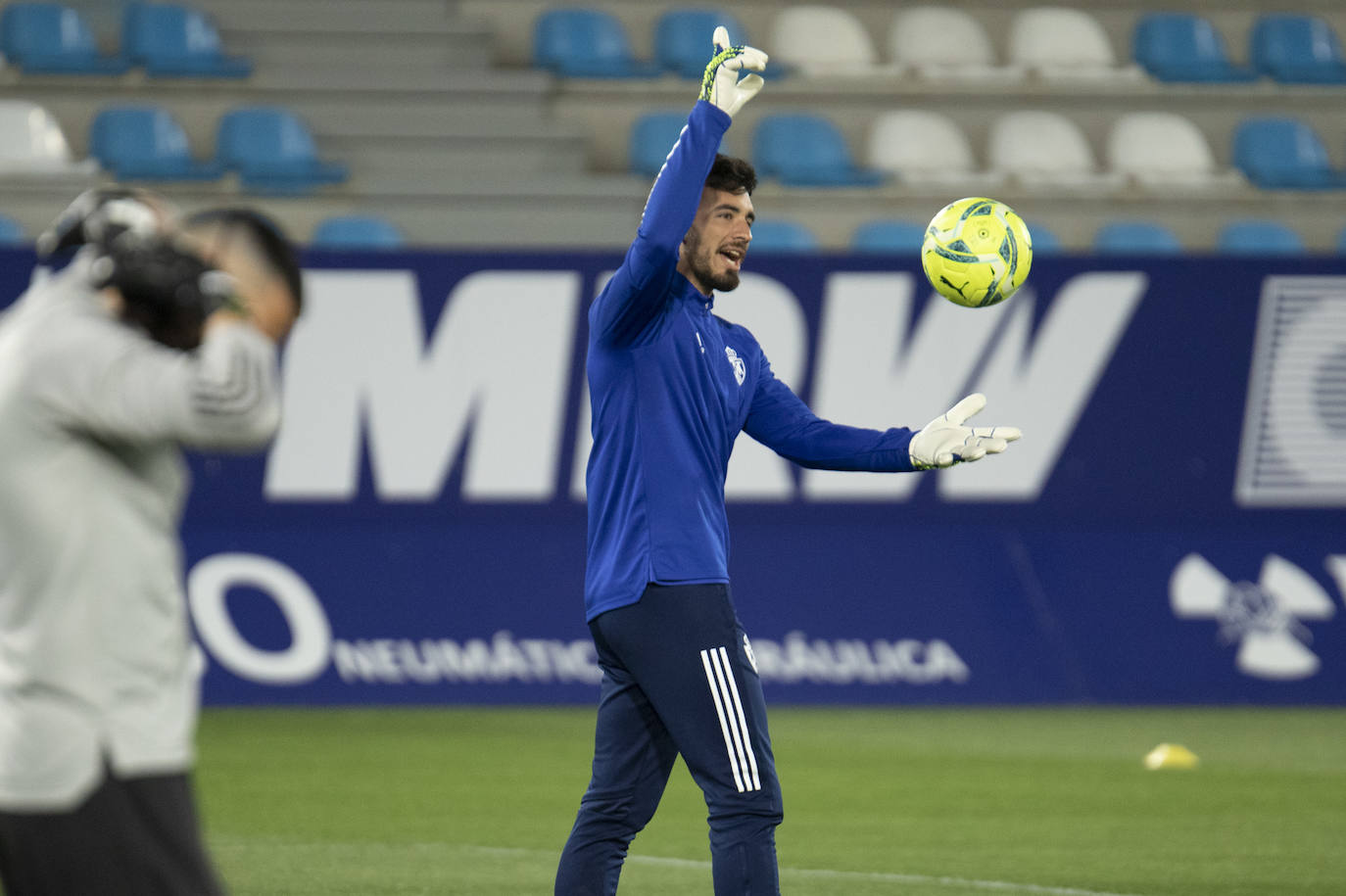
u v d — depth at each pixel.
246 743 30.45
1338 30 58.75
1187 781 27.34
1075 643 37.50
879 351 37.47
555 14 53.88
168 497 8.73
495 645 36.06
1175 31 56.53
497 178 48.31
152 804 8.37
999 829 22.95
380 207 47.31
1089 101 54.44
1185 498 38.47
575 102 52.00
